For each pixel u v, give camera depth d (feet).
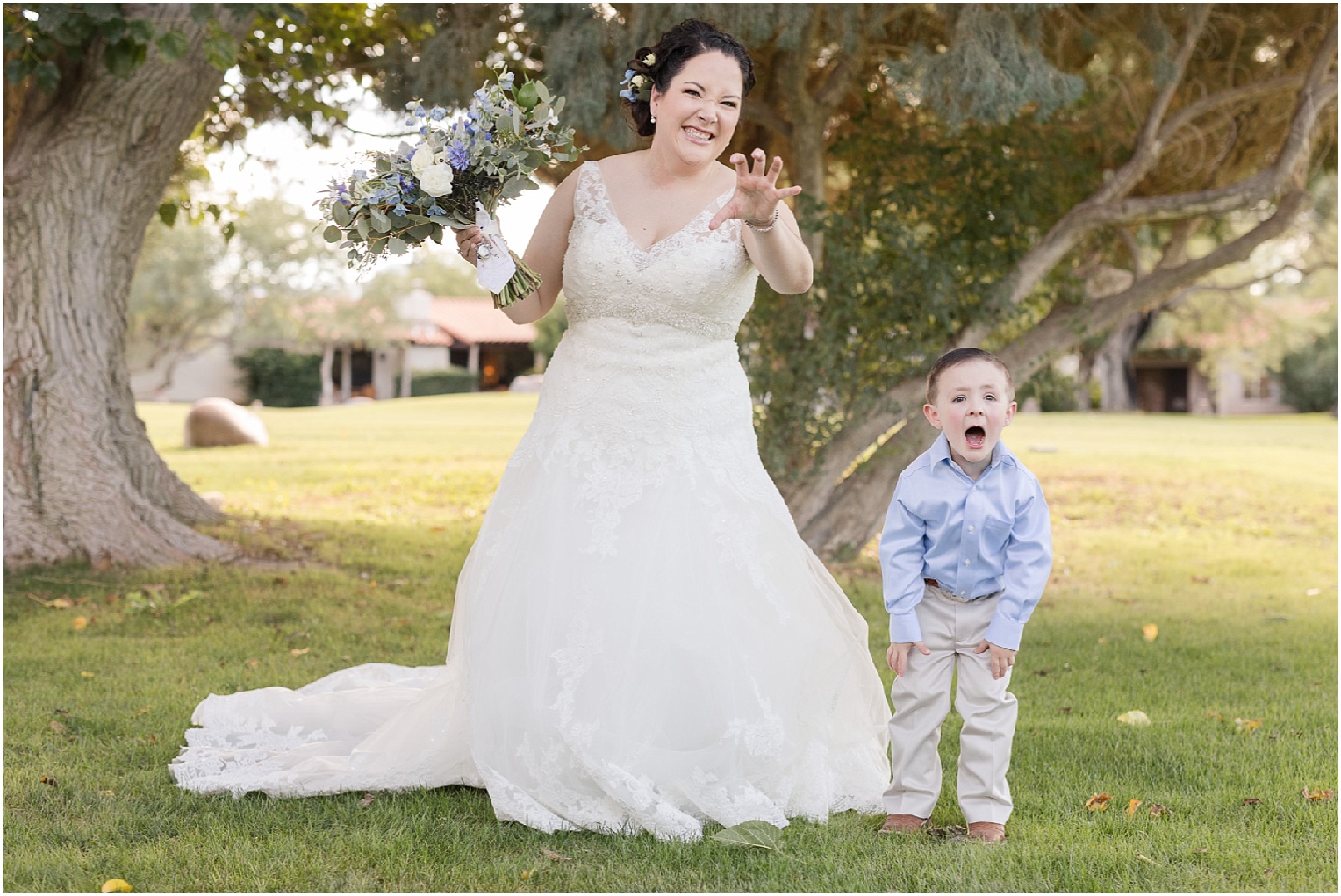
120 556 22.17
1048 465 51.39
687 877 8.95
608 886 8.76
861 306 26.22
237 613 19.33
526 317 11.89
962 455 10.05
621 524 10.87
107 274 23.11
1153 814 10.41
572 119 20.74
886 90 26.86
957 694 10.28
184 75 22.47
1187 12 23.72
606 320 11.31
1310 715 14.10
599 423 11.18
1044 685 15.79
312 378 140.67
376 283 134.82
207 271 125.80
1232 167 29.32
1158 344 116.67
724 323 11.43
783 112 27.30
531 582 10.78
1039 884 8.75
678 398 11.20
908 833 10.02
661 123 11.17
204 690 14.64
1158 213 25.21
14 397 22.11
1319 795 10.91
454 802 10.71
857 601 21.80
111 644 16.99
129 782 11.14
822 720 11.03
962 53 20.51
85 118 22.27
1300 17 25.54
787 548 11.48
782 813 10.41
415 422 80.59
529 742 10.30
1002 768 10.02
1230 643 18.99
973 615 10.15
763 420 26.17
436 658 16.76
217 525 26.53
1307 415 112.57
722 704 10.40
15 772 11.28
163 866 9.09
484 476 43.86
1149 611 22.34
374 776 11.03
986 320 25.88
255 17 25.27
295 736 12.54
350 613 19.62
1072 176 27.20
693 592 10.67
